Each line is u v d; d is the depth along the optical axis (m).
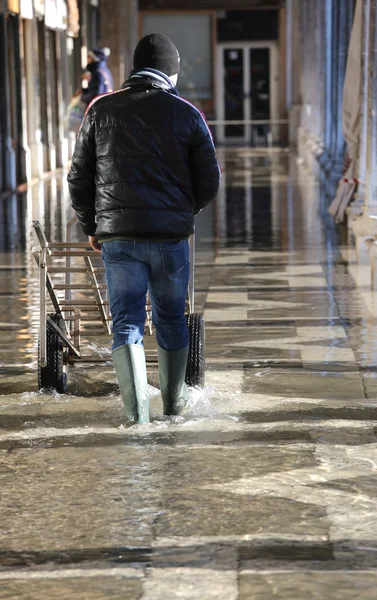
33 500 6.51
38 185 32.16
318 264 16.53
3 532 6.01
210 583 5.32
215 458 7.27
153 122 7.86
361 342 11.02
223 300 13.63
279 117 57.44
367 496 6.50
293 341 11.12
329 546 5.75
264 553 5.66
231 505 6.37
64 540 5.89
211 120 57.22
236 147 53.31
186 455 7.34
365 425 8.05
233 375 9.69
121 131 7.87
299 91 52.97
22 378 9.66
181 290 8.16
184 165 7.94
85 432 7.93
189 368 9.07
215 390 9.15
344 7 24.83
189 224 8.05
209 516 6.20
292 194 28.41
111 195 7.91
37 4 33.41
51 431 7.96
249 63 57.22
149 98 7.91
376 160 16.22
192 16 56.41
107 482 6.80
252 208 25.16
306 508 6.31
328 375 9.66
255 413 8.42
